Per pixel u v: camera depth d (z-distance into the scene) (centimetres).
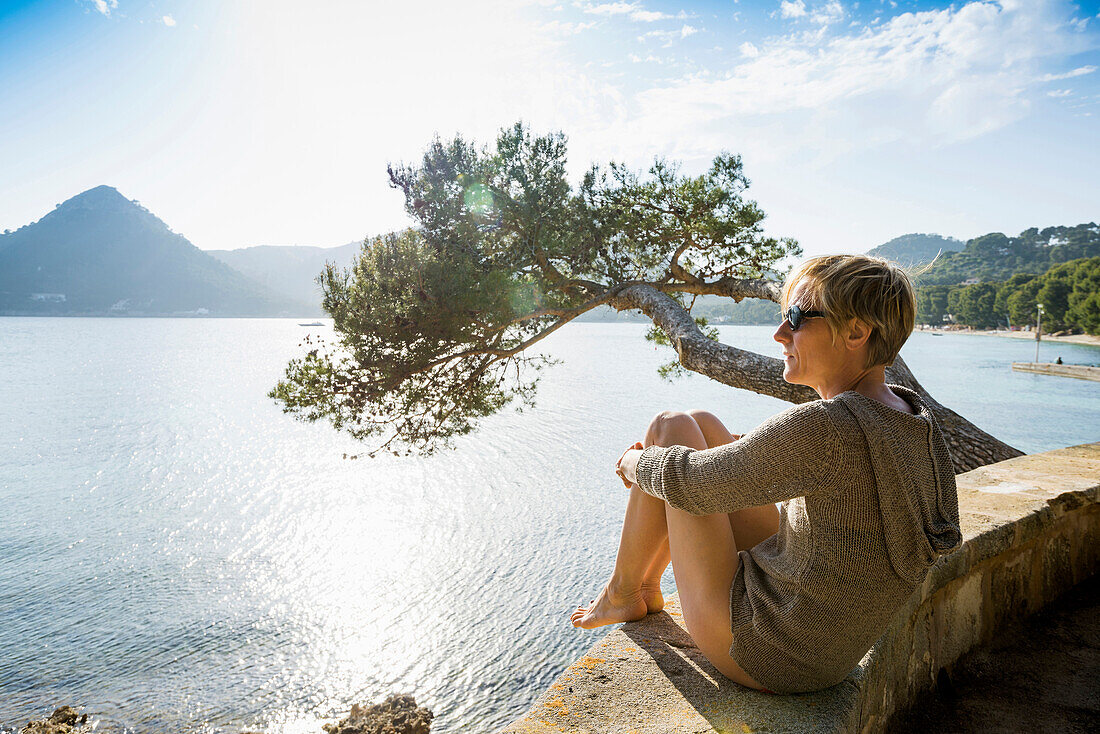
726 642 134
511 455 4912
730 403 7550
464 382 732
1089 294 11962
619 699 136
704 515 125
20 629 2119
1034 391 7138
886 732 168
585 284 857
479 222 805
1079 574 277
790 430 106
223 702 1684
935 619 200
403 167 797
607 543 2900
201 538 3120
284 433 6144
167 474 4509
